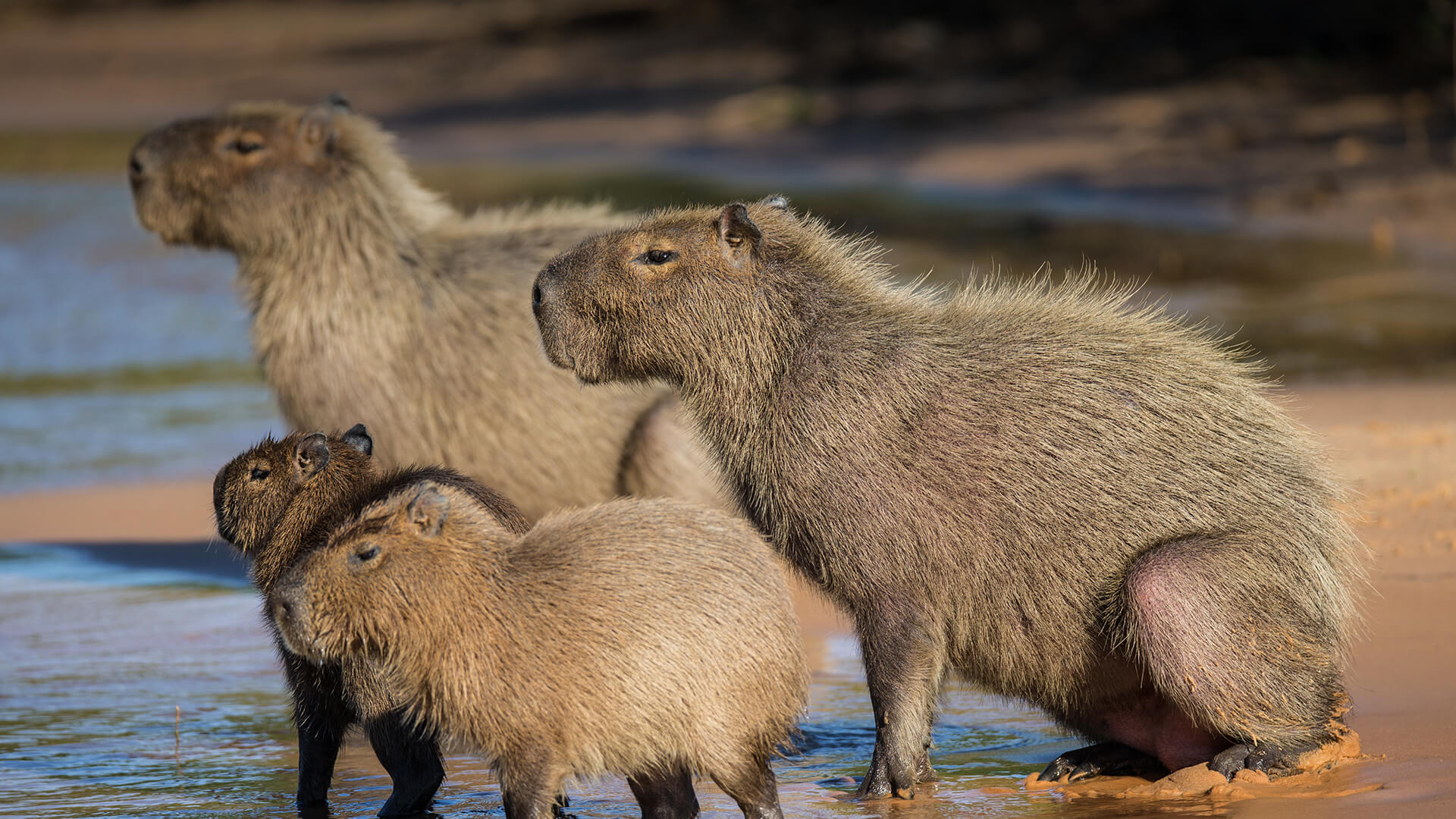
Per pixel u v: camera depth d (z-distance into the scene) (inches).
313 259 565.9
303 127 568.7
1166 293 1165.1
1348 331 1042.1
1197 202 1519.4
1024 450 386.6
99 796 406.0
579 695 351.6
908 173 1801.2
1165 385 392.8
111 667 522.3
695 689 350.3
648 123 2310.5
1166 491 382.0
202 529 711.7
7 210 1688.0
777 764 426.0
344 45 3353.8
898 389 394.9
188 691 497.0
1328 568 385.1
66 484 795.4
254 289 579.5
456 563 356.8
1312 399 836.6
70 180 1948.8
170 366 1074.1
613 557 357.4
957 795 390.0
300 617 359.9
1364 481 641.0
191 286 1328.7
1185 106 1895.9
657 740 352.8
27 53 3518.7
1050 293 422.6
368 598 356.8
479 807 402.3
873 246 439.8
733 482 416.5
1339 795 356.8
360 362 560.4
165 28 3757.4
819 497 397.1
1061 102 2027.6
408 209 579.2
